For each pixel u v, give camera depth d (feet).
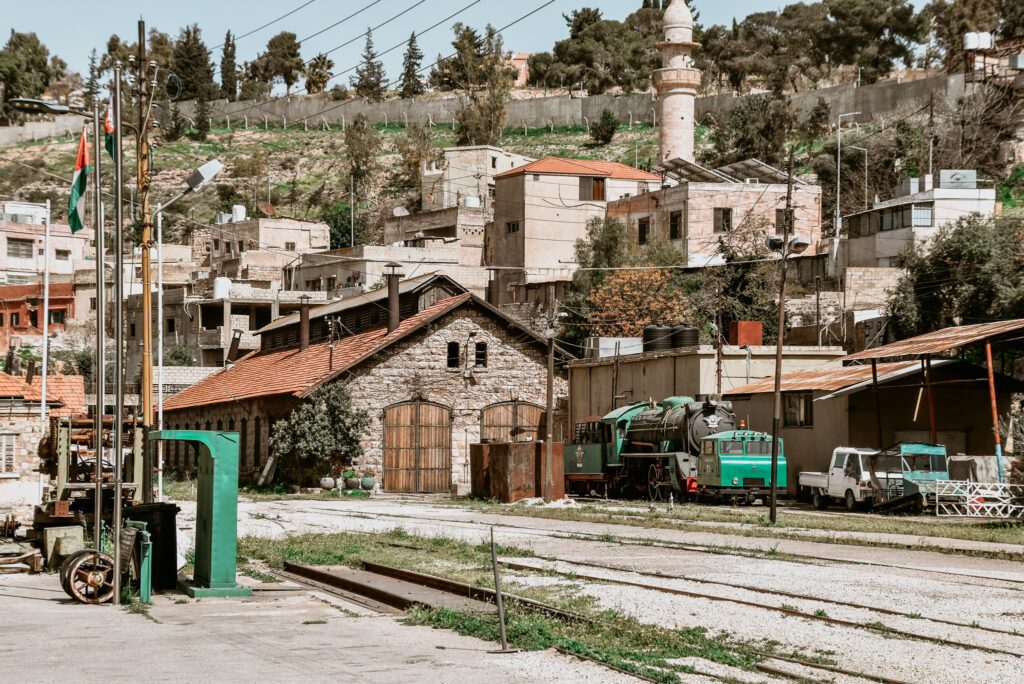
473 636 51.88
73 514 86.89
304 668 43.78
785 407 170.40
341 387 197.57
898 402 158.71
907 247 249.96
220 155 607.37
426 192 444.55
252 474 219.20
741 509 143.74
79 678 41.63
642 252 282.56
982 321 210.59
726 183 300.61
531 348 213.25
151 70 113.60
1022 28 519.19
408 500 180.34
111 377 292.61
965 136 347.15
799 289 260.01
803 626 53.11
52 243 403.75
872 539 97.66
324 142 615.57
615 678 42.14
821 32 622.54
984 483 133.59
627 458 173.06
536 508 147.13
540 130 565.94
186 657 46.29
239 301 319.47
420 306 213.66
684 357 179.42
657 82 404.36
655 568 78.02
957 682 41.19
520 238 338.75
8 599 67.87
